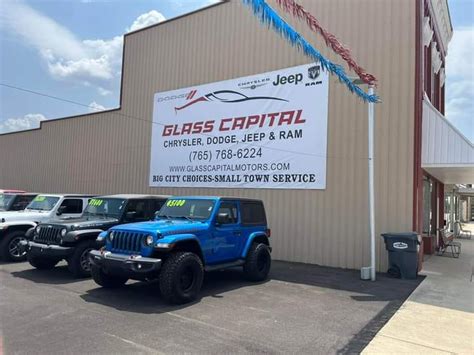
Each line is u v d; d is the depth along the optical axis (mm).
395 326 5777
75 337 5000
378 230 10250
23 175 21938
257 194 12422
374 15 10750
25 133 22125
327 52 11258
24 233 10477
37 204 11625
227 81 13492
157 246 6594
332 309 6598
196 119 14250
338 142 11023
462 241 19469
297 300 7125
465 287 8422
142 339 4992
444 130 10414
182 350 4680
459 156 10203
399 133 10188
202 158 13922
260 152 12453
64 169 19516
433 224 15070
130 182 16328
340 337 5277
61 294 7125
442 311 6590
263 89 12562
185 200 8430
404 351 4836
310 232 11273
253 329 5500
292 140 11812
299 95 11781
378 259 10203
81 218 9445
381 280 9062
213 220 7750
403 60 10297
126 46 17094
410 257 9242
